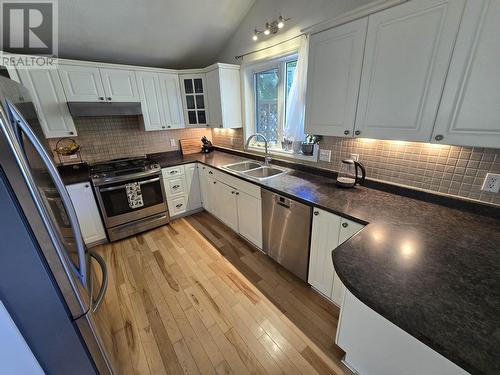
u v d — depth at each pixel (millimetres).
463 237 1121
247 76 2893
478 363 570
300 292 1897
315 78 1678
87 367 972
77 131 2771
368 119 1440
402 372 966
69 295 844
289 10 2109
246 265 2252
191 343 1507
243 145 3209
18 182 681
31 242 737
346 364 1328
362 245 1067
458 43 1023
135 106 2750
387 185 1709
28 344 824
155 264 2301
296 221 1797
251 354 1430
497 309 716
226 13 2488
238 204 2514
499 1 895
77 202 2420
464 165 1345
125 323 1659
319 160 2197
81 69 2396
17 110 768
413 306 734
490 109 1002
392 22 1205
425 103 1185
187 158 3348
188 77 3043
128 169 2695
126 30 2348
